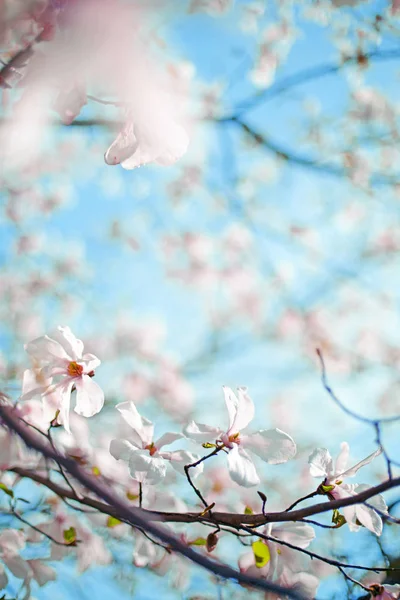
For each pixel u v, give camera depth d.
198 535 1.45
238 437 1.29
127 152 1.09
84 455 1.43
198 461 1.28
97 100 1.04
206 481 1.93
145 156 1.10
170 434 1.34
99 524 1.52
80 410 1.31
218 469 1.94
